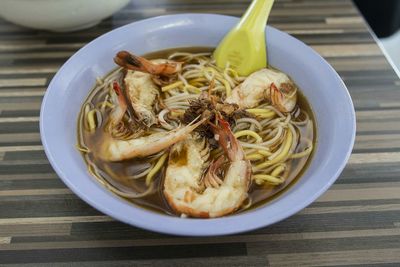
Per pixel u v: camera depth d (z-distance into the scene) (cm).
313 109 32
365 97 36
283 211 22
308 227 27
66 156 26
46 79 37
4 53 40
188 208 25
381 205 28
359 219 27
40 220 27
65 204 28
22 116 34
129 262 25
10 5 37
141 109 32
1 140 32
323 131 29
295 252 25
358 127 33
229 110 30
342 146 26
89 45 34
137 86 34
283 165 29
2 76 38
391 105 35
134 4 46
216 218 23
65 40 41
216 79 36
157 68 34
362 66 39
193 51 38
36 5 37
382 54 40
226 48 36
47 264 25
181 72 37
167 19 37
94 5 38
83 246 25
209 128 29
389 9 58
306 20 44
